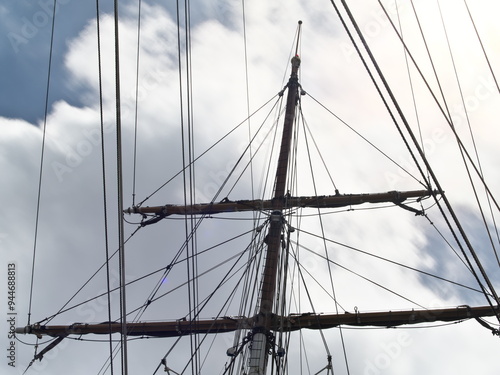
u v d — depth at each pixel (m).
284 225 24.08
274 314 20.81
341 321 21.80
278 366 19.47
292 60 30.17
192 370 13.02
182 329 21.84
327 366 20.62
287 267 22.44
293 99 28.56
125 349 8.58
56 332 22.27
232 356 19.72
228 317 21.64
